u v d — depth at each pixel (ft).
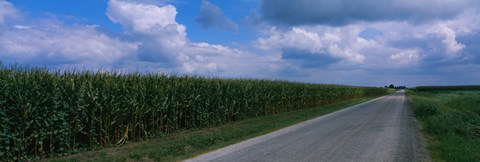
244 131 56.80
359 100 187.21
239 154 35.88
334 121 70.85
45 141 39.96
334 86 170.40
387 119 74.59
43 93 39.09
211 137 48.98
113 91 47.16
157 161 34.55
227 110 74.69
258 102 90.94
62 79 41.86
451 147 38.14
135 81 52.24
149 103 53.67
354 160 32.73
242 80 88.07
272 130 56.34
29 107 37.09
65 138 40.70
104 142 46.06
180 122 61.67
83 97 43.29
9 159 35.86
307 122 69.41
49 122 39.06
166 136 55.06
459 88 422.41
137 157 36.01
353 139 45.57
